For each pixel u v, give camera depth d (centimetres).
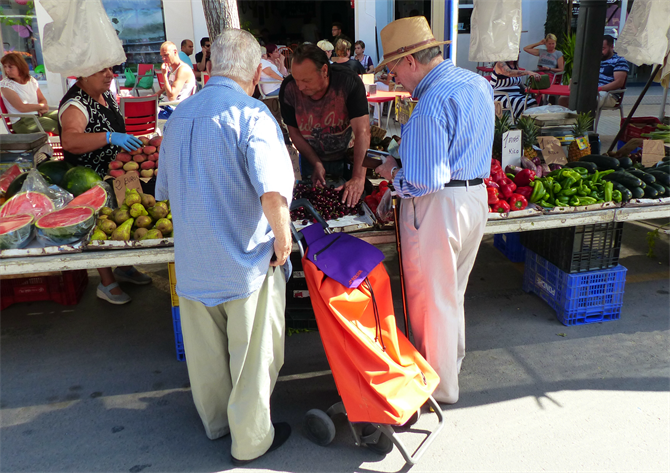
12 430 270
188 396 295
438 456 248
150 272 454
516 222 315
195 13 1135
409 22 239
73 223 281
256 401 234
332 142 368
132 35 1138
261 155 198
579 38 566
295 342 348
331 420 250
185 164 204
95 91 374
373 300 245
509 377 304
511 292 406
